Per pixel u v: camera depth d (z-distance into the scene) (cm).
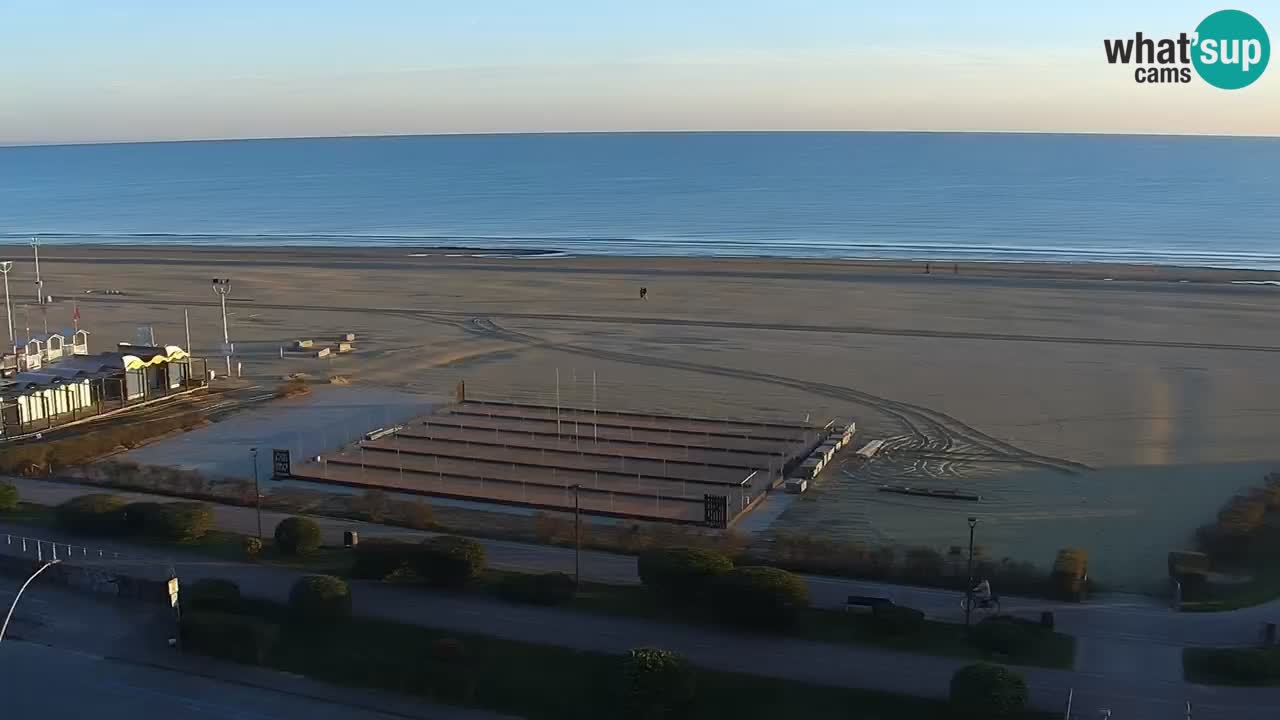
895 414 7462
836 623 4006
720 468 6219
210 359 9356
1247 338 9762
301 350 9656
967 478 6053
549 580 4244
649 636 3888
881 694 3438
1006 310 11375
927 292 12638
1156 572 4644
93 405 7469
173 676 3625
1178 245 17850
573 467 6231
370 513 5338
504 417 7362
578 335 10375
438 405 7769
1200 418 7231
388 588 4344
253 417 7425
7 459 6091
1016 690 3262
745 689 3472
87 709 3409
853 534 5175
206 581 4212
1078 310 11300
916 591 4362
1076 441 6756
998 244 18250
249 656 3725
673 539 5012
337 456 6438
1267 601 4216
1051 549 4966
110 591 4303
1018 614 4084
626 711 3319
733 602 3925
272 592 4294
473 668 3631
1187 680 3512
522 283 13788
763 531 5212
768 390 8175
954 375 8569
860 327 10594
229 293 13212
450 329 10725
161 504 5041
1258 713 3294
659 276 14288
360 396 8044
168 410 7588
